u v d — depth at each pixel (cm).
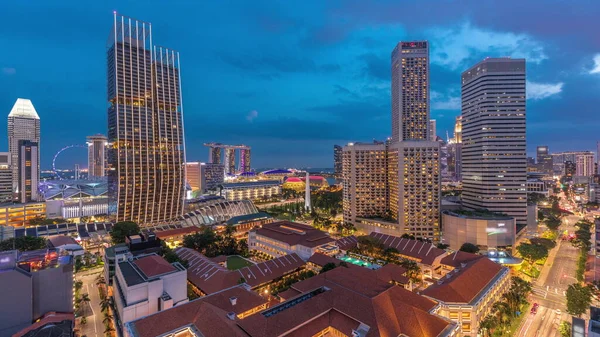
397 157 19300
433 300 8631
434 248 14025
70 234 18475
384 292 8119
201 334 6925
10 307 8462
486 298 9575
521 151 18738
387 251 13938
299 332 7031
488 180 19088
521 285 10644
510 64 18912
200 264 12069
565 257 16138
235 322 7238
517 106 18788
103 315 9981
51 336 7331
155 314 7450
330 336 7362
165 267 9556
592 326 6178
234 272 11225
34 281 9031
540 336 8919
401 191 18738
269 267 12156
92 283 12556
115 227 17400
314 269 12912
